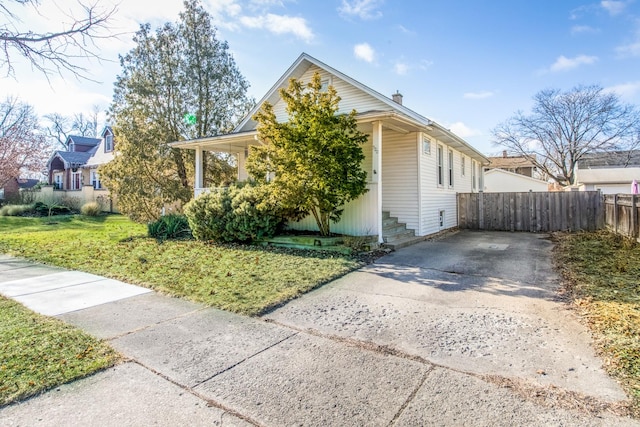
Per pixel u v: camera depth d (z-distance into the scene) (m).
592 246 8.09
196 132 15.95
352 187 7.77
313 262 6.79
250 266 6.58
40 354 3.16
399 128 9.86
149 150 14.19
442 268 6.37
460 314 4.08
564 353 3.05
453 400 2.43
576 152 30.39
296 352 3.22
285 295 4.83
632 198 8.38
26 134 19.59
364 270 6.32
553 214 12.23
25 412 2.35
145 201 13.98
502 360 2.98
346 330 3.71
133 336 3.60
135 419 2.29
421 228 10.37
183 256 7.72
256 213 8.77
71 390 2.62
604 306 4.02
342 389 2.61
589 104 28.95
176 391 2.62
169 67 15.27
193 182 16.11
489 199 13.23
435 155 11.74
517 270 6.10
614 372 2.70
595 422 2.17
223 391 2.61
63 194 21.98
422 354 3.13
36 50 4.80
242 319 4.07
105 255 7.98
